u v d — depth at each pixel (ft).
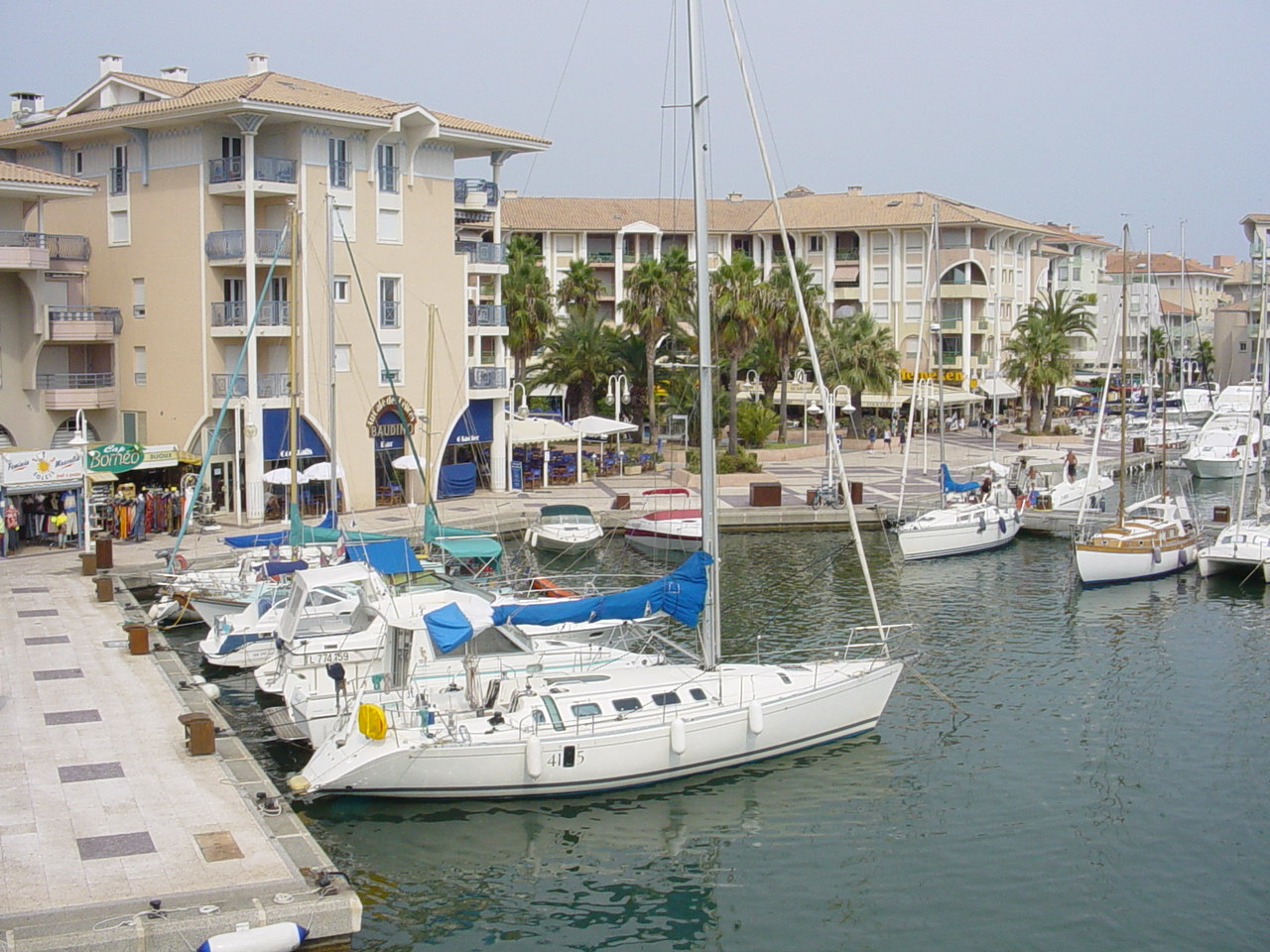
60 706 81.25
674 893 66.28
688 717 79.51
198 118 158.10
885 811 76.43
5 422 160.25
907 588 139.44
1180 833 73.56
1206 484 239.30
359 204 168.76
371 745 73.97
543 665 87.10
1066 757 85.46
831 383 264.72
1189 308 503.20
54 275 168.45
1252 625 123.44
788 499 188.44
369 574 98.48
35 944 49.37
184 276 163.22
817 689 84.89
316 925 53.72
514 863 69.46
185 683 87.66
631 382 251.39
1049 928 62.75
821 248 330.75
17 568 128.16
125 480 165.07
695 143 81.97
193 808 64.28
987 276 321.11
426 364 178.60
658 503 181.68
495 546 131.85
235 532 151.33
